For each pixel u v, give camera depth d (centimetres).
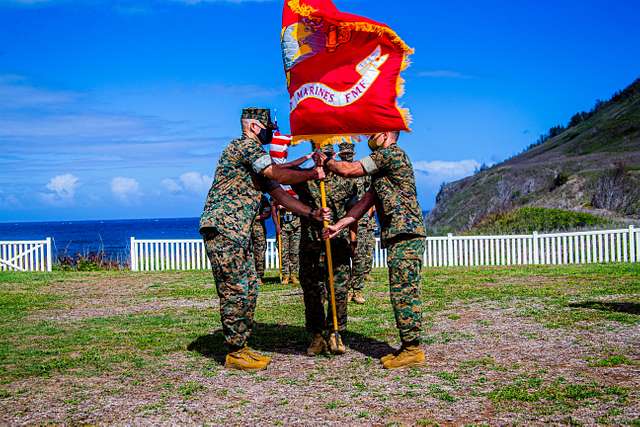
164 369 620
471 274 1558
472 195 5559
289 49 656
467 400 497
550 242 2083
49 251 2105
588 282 1295
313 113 630
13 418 475
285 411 481
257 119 618
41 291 1387
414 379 562
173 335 803
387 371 594
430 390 525
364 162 602
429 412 470
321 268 661
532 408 474
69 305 1142
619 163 4028
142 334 814
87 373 608
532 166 5469
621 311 891
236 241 596
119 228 19838
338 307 678
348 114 622
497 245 1988
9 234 14800
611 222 2725
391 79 623
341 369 605
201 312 1020
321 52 641
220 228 594
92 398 524
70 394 537
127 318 960
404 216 597
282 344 727
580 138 6706
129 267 2264
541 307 951
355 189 704
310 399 510
